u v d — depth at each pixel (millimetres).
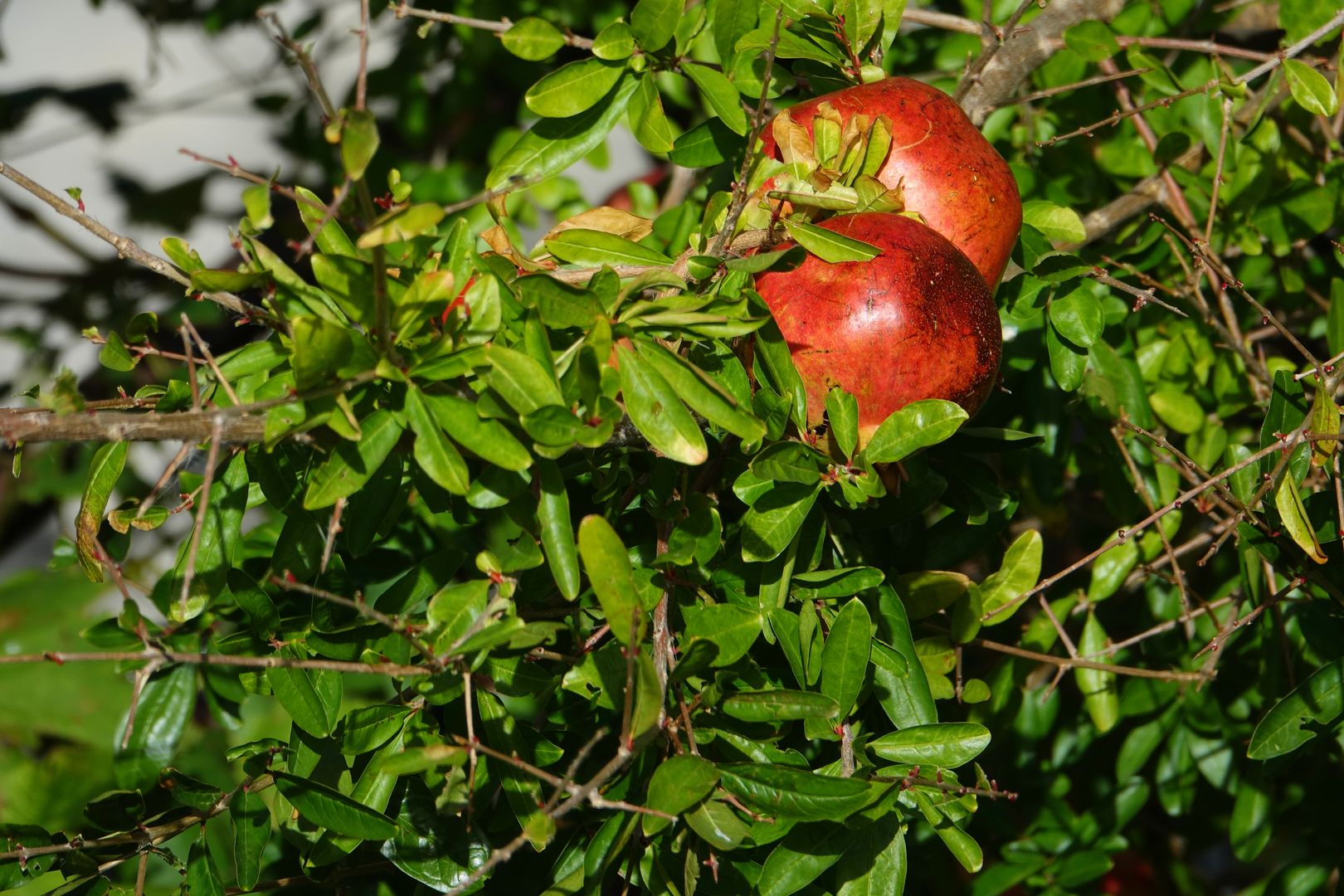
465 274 1344
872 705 1450
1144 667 1611
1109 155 1628
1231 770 1589
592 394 1312
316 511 1367
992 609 1480
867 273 1348
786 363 1354
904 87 1403
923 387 1356
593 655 1339
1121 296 1566
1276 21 1643
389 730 1376
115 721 1771
